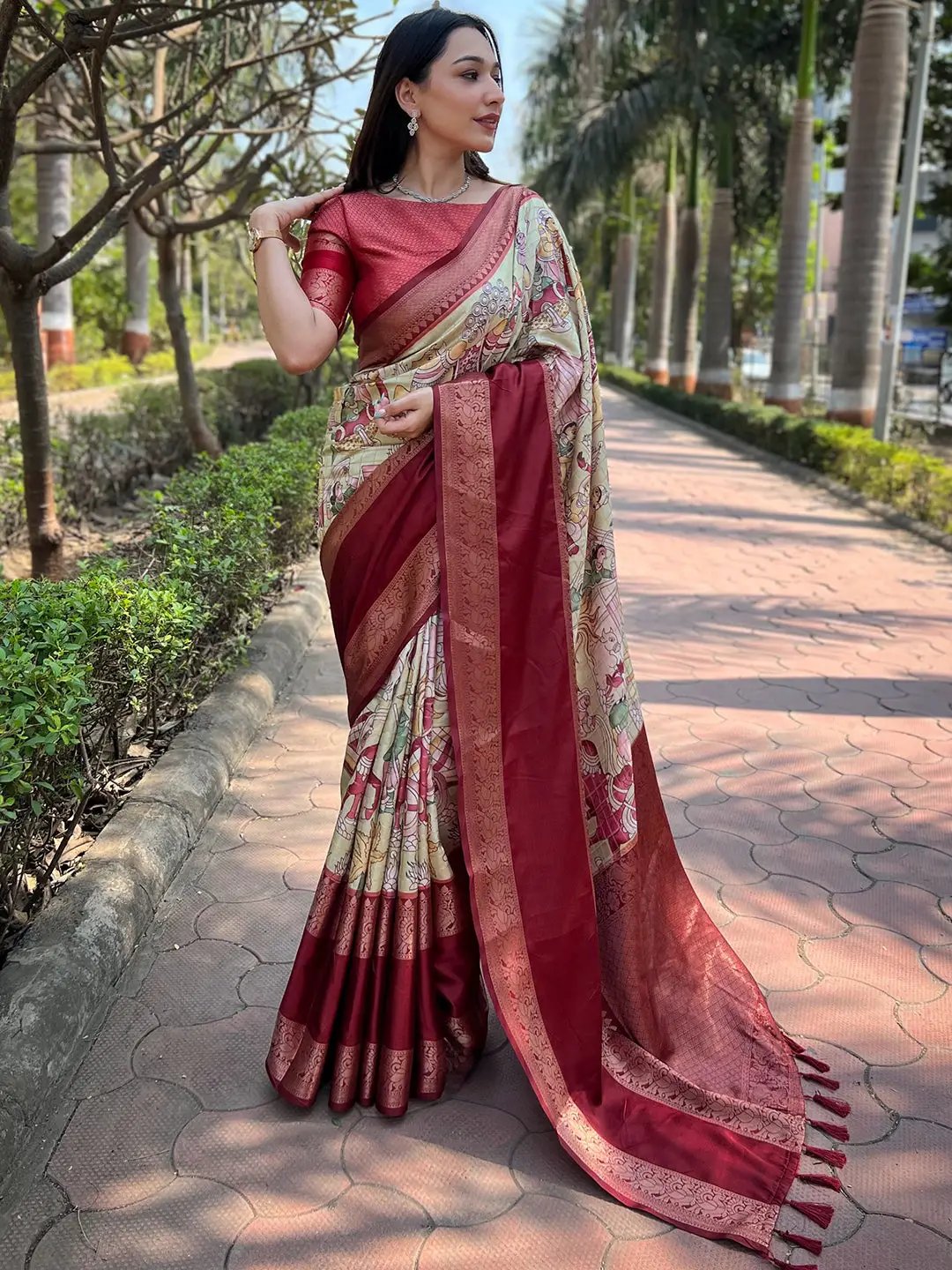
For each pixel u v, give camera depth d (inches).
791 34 579.5
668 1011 82.0
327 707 150.8
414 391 70.3
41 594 105.7
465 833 71.0
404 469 71.6
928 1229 66.2
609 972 79.2
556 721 72.9
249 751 134.4
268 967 90.4
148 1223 64.9
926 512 313.0
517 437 70.9
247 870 105.9
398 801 71.8
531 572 72.1
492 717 71.7
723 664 178.5
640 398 845.2
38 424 175.9
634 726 79.7
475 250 70.7
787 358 562.6
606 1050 78.4
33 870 94.0
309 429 274.5
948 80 555.2
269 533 175.8
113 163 142.3
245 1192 67.5
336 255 71.9
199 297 1637.6
